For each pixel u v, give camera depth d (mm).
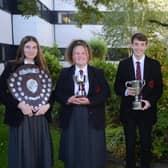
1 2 15008
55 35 26969
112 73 7945
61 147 4250
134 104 4340
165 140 5332
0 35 14742
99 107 4164
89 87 4125
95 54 20250
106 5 9664
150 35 6203
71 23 26844
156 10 22078
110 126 6543
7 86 3947
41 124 3990
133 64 4402
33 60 4070
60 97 4133
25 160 3904
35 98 3979
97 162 4156
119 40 24000
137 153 5133
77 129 4098
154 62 4426
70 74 4191
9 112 3941
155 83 4406
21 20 17438
